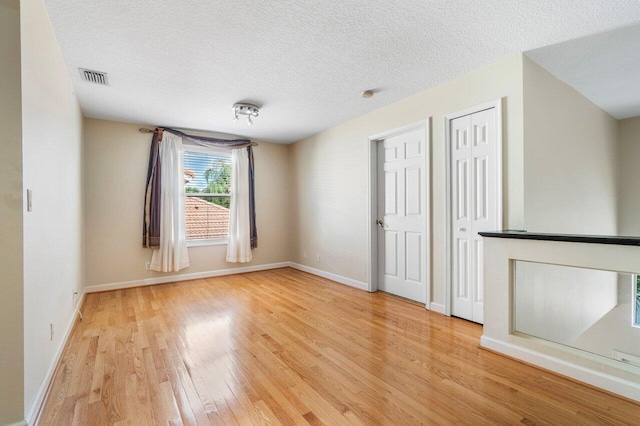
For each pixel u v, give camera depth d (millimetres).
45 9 1844
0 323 1354
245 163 5180
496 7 1882
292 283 4465
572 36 2211
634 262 1657
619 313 1718
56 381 1866
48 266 1896
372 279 3971
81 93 3172
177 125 4453
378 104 3631
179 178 4562
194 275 4773
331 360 2131
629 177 3984
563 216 2881
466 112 2816
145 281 4352
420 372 1960
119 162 4199
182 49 2350
